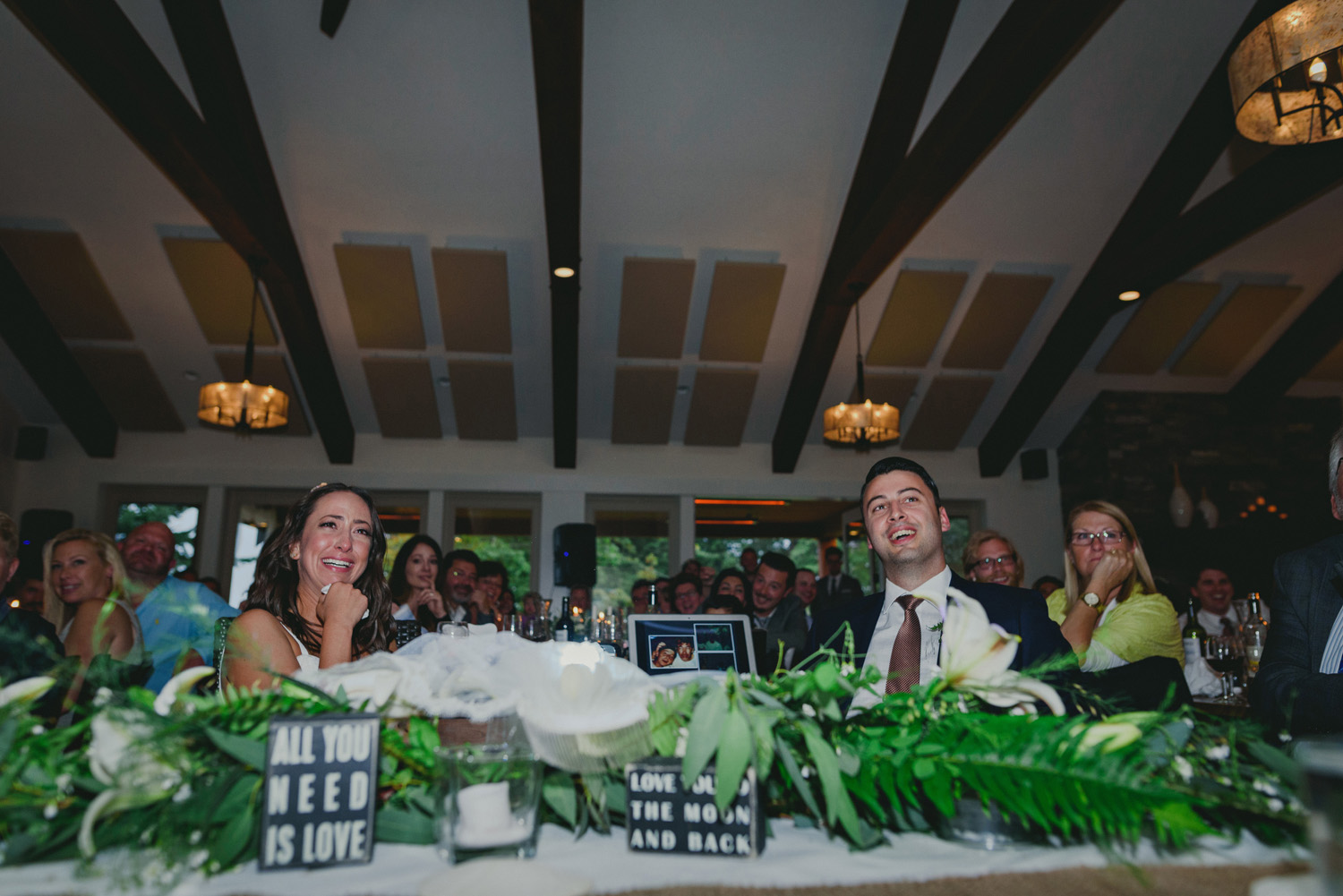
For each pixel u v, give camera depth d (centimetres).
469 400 742
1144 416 776
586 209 604
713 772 77
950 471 829
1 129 536
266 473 773
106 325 666
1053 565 816
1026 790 72
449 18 492
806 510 883
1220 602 442
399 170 574
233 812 73
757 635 335
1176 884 68
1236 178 508
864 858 75
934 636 146
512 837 73
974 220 623
